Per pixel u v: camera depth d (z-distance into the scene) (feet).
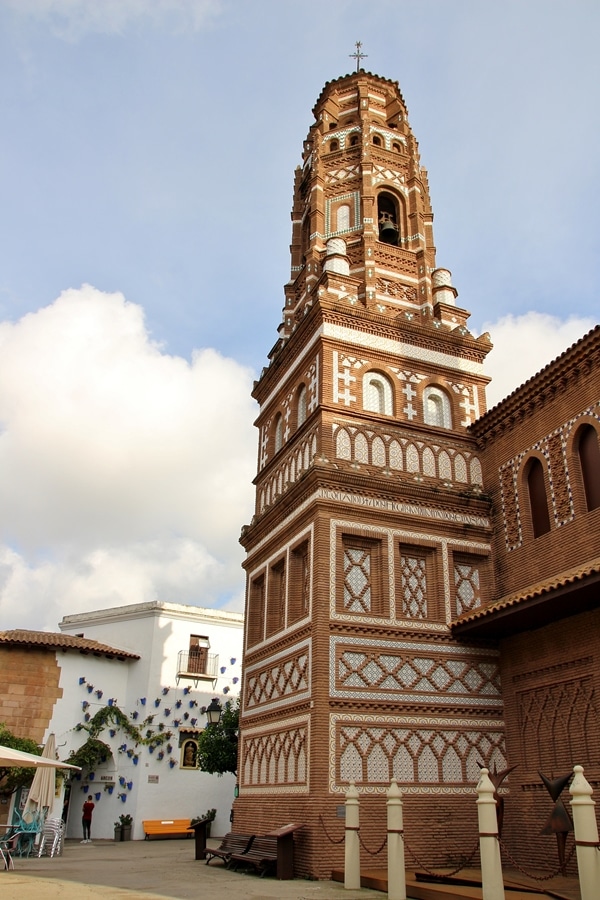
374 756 58.08
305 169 97.66
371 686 60.23
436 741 60.70
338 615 61.57
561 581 52.26
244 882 51.49
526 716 61.57
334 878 52.47
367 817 55.93
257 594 79.20
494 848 38.47
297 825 55.88
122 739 111.45
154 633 119.03
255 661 74.59
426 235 89.51
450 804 58.85
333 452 67.92
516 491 68.64
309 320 75.05
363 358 73.41
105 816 108.78
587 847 34.42
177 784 113.70
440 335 77.56
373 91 97.96
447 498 69.77
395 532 66.54
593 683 55.06
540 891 41.60
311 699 59.06
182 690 118.83
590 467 61.36
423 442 72.59
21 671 104.22
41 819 77.97
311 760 57.00
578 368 62.90
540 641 60.90
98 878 53.11
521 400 68.95
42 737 102.37
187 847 91.97
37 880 50.26
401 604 64.54
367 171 87.66
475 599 68.39
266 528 76.79
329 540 63.62
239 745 74.74
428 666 63.05
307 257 87.71
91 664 111.34
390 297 82.28
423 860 56.03
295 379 78.33
